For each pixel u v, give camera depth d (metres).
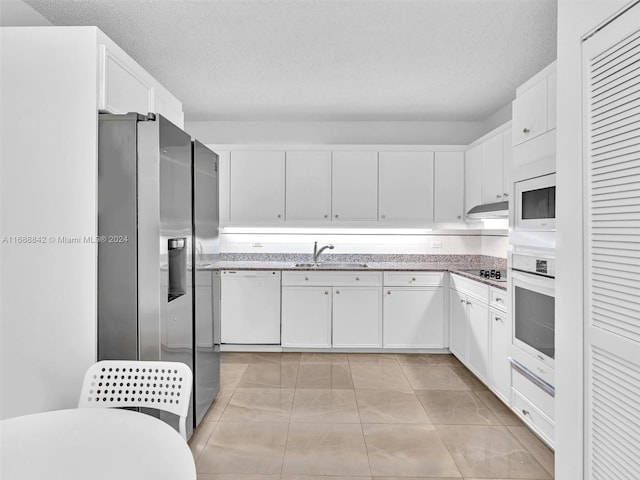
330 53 2.86
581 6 1.38
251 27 2.51
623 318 1.22
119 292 1.88
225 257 4.71
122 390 1.53
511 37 2.62
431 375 3.52
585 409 1.40
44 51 1.84
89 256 1.85
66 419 1.29
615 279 1.25
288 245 4.69
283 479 2.02
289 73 3.21
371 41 2.68
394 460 2.20
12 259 1.87
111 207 1.86
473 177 4.05
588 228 1.37
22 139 1.86
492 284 2.93
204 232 2.66
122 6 2.29
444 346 4.07
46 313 1.87
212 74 3.24
